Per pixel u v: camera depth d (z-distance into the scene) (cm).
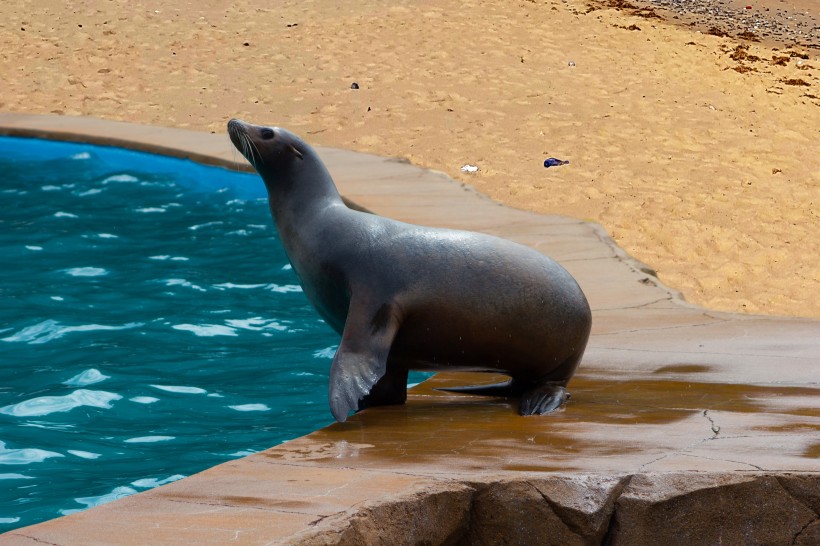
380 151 2480
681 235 1934
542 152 2452
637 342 1281
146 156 2452
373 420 985
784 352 1225
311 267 1035
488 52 3278
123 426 1096
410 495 730
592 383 1119
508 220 1898
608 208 2075
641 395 1060
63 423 1103
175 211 2109
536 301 1020
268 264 1761
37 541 643
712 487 764
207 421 1112
